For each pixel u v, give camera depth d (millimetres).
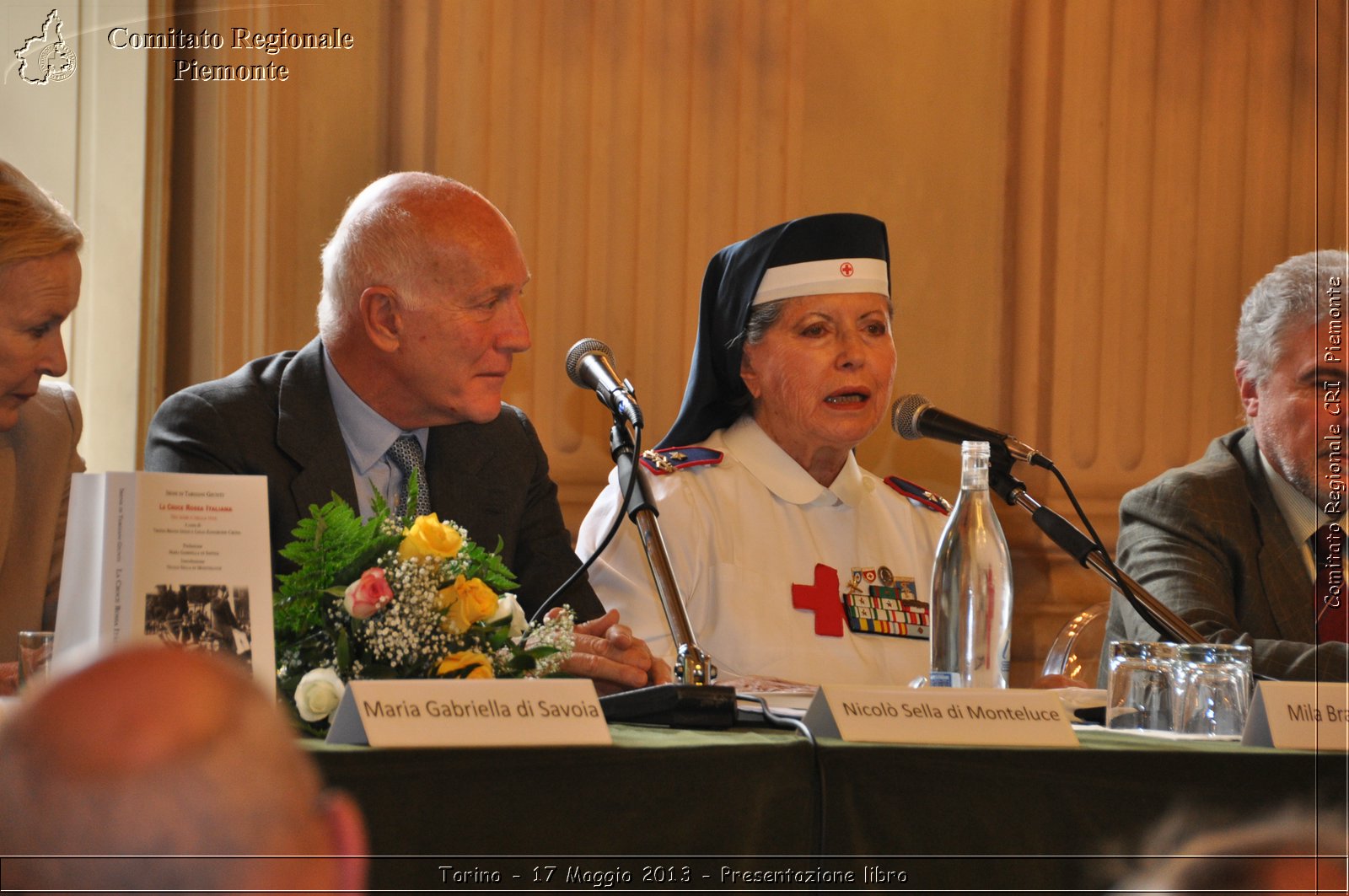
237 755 1761
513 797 4953
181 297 13516
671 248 15617
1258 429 11516
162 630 5480
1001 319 17516
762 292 11062
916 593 11164
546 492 10555
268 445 9164
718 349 11430
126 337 13141
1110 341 17953
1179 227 18344
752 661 10445
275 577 8828
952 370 17266
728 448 11383
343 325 9359
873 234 11125
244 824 1753
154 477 5590
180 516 5621
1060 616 17188
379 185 9555
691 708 6066
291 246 13781
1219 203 18578
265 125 13586
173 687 1765
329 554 6172
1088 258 17797
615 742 5254
